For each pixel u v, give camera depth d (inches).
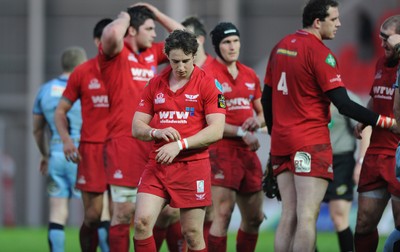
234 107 1194.6
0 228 2605.8
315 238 995.3
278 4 3164.4
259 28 3164.4
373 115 986.7
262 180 1182.3
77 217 2625.5
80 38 3211.1
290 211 1025.5
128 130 1167.0
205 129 948.0
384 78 1040.2
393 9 2498.8
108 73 1170.6
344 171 1323.8
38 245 1690.5
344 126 1326.3
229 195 1176.8
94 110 1269.7
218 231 1171.3
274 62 1040.2
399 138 1031.0
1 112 3235.7
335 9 1014.4
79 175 1283.2
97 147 1272.1
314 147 1004.6
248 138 1161.4
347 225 1326.3
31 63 3208.7
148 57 1195.9
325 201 1331.2
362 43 2484.0
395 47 970.1
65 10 3216.0
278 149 1028.5
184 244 1207.6
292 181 1029.8
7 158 2893.7
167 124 962.1
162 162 933.2
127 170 1158.3
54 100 1393.9
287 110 1023.0
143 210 949.2
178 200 960.9
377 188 1048.8
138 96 1175.0
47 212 3014.3
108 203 1333.7
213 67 1197.7
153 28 1189.1
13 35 3228.3
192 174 962.1
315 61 996.6
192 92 958.4
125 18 1162.6
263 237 1897.1
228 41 1183.6
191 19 1270.9
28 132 2977.4
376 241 1071.0
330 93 994.7
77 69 1268.5
